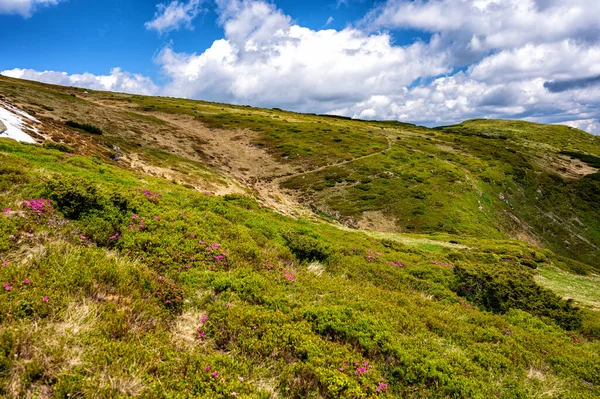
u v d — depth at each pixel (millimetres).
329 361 7422
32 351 5340
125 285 8180
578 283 33281
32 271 7297
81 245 9688
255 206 30922
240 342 7602
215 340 7652
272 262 13688
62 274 7586
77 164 24688
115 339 6453
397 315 11148
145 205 14570
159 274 10000
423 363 8172
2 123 32969
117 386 5285
